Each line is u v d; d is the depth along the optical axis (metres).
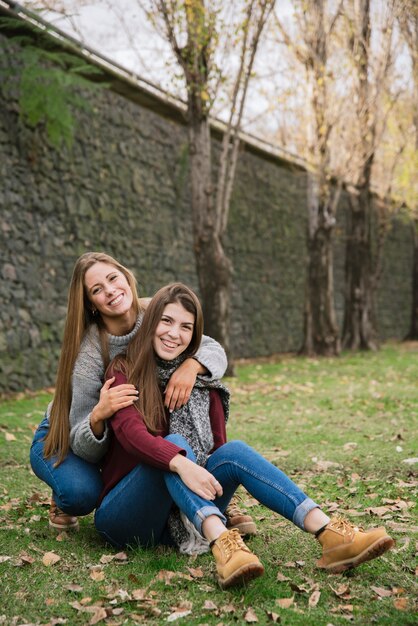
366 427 5.46
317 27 11.81
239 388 8.21
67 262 8.99
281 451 4.61
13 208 7.98
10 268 7.87
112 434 2.64
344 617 2.05
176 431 2.61
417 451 4.48
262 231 14.95
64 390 2.77
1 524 3.11
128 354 2.68
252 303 14.42
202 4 8.68
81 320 2.75
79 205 9.29
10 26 7.61
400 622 2.01
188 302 2.67
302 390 7.96
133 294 2.84
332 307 13.61
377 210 17.91
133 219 10.66
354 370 10.38
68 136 8.43
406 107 15.44
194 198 9.63
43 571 2.48
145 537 2.65
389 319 21.78
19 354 7.90
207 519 2.28
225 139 9.66
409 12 11.86
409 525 3.02
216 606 2.13
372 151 13.86
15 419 5.88
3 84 7.83
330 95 12.30
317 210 13.43
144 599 2.19
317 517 2.39
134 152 10.77
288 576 2.38
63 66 8.13
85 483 2.71
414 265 20.73
